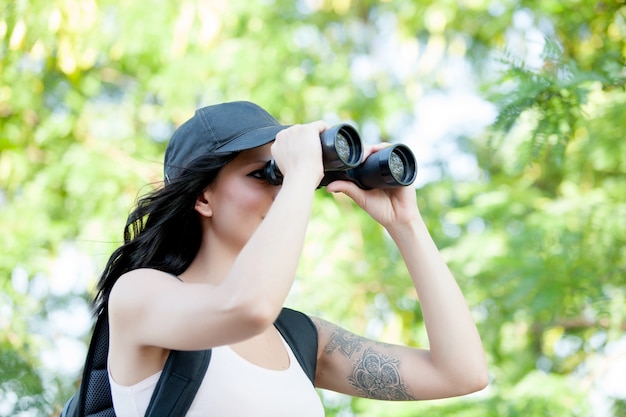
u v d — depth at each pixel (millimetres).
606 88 3193
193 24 5984
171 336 1859
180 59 6023
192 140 2203
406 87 6738
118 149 6199
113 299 1979
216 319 1795
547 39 3160
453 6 6328
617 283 4883
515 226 5684
